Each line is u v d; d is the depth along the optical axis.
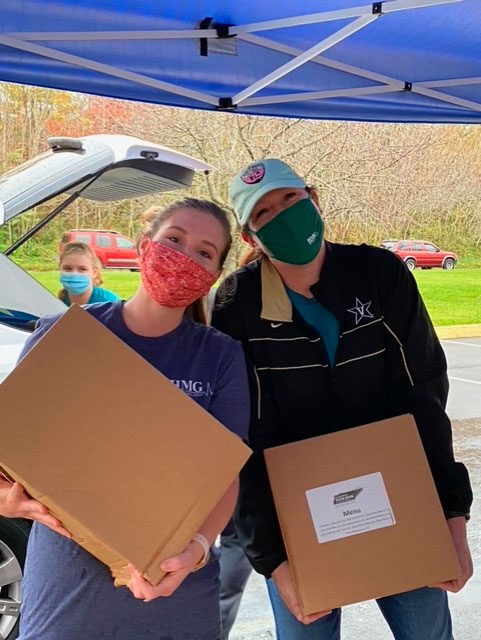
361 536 1.74
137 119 14.76
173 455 1.43
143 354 1.59
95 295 4.11
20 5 2.29
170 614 1.54
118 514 1.37
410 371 1.92
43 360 1.40
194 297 1.58
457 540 1.85
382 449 1.78
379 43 2.86
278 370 1.86
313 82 3.09
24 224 8.33
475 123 3.68
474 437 6.18
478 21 2.62
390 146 16.89
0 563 2.84
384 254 1.96
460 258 18.39
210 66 2.85
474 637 3.02
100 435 1.39
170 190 4.29
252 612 3.26
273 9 2.45
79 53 2.62
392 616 1.94
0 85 14.70
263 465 1.88
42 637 1.50
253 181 1.85
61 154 3.60
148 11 2.43
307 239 1.83
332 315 1.86
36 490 1.33
